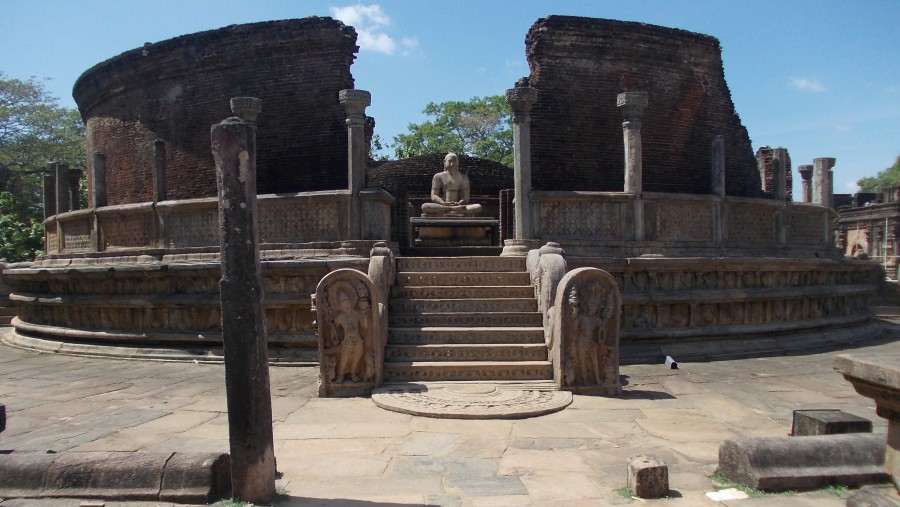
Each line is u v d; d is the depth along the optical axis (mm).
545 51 14227
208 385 8508
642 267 10977
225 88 14703
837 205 35719
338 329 7625
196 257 11359
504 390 7453
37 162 37719
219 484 4266
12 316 17875
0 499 4113
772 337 11828
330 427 6137
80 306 12000
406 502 4203
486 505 4160
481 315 8938
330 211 10859
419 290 9469
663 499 4230
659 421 6355
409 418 6457
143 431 6172
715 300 11305
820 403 7234
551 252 9344
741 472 4441
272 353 10227
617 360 7727
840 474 4355
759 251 12438
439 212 15305
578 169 14320
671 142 15055
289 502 4188
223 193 4141
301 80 14266
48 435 6055
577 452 5328
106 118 17016
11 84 38000
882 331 14758
